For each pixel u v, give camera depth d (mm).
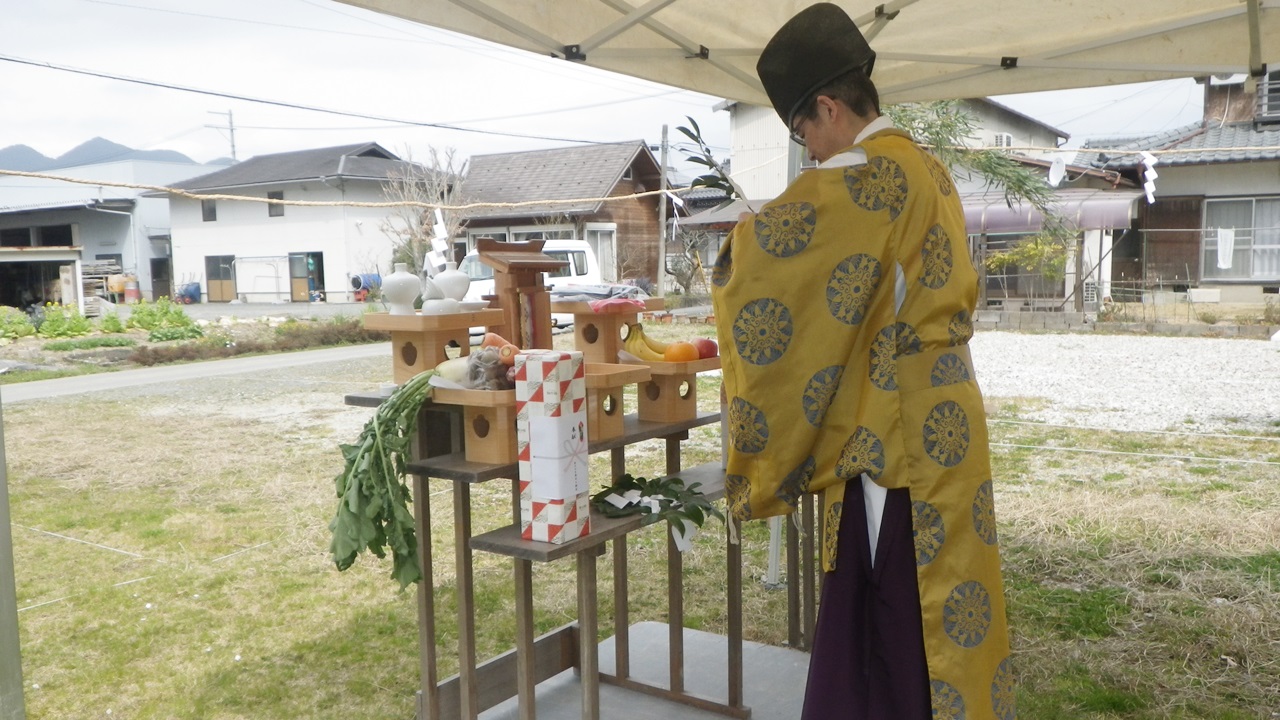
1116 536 4273
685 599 3639
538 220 26938
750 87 3707
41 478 6023
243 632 3389
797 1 2980
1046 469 5777
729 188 2158
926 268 1646
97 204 35688
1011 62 3311
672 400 2447
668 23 3135
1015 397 8773
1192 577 3719
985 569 1683
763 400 1676
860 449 1664
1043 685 2830
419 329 2074
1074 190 17906
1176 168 17828
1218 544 4137
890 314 1650
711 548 4285
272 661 3129
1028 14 3006
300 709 2771
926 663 1681
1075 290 17484
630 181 28531
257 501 5352
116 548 4480
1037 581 3738
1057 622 3309
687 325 17516
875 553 1703
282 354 15211
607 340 2400
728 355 1720
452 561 4191
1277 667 2912
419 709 2311
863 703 1730
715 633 3291
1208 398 8578
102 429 7891
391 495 1894
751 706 2639
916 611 1686
